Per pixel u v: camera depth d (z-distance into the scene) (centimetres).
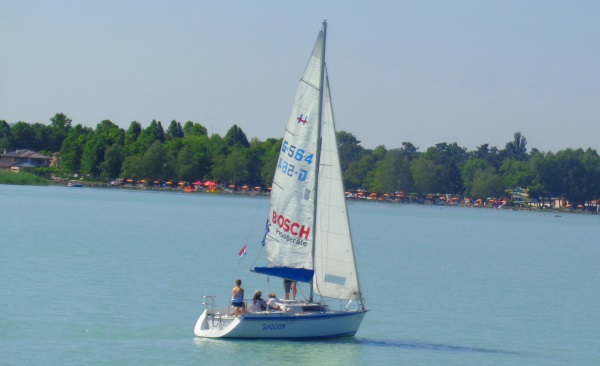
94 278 9275
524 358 6381
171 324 6844
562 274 12462
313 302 6325
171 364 5566
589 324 7856
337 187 6247
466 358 6241
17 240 13562
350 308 8181
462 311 8306
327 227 6284
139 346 6050
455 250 16362
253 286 9225
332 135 6247
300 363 5656
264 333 6094
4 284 8544
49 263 10475
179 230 17925
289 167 6241
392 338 6794
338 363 5731
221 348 5988
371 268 11944
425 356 6203
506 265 13575
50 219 19225
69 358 5712
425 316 7919
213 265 11094
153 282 9169
